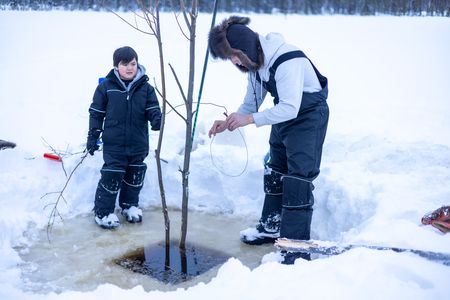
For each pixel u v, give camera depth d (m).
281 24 17.06
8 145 4.74
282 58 3.22
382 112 7.37
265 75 3.31
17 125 6.05
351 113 7.34
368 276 2.43
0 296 2.78
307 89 3.34
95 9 18.75
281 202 3.88
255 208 4.50
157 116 4.11
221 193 4.61
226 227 4.25
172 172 4.69
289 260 3.26
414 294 2.29
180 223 4.30
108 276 3.44
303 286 2.40
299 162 3.38
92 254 3.74
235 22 3.27
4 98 7.43
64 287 3.29
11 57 11.05
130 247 3.86
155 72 9.60
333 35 15.01
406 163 4.48
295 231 3.44
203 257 3.75
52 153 4.63
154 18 3.37
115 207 4.55
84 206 4.47
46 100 7.34
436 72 10.47
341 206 3.99
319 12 20.75
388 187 3.92
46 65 10.20
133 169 4.25
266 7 20.64
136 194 4.34
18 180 4.23
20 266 3.53
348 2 20.80
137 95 4.11
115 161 4.12
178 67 10.12
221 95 8.12
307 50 12.80
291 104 3.17
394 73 10.39
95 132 4.10
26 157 4.58
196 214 4.48
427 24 16.95
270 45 3.26
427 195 3.74
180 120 6.23
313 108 3.36
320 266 2.59
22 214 4.09
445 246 2.76
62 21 16.30
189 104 3.52
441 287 2.35
